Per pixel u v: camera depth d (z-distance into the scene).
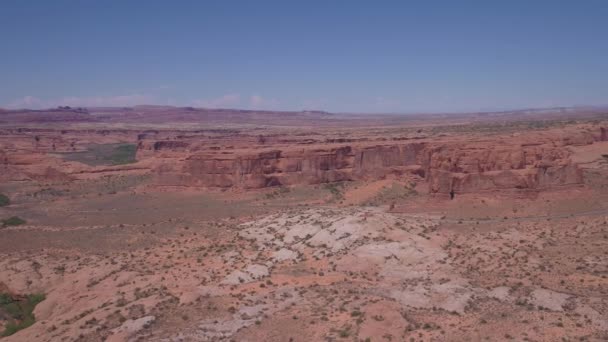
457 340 53.44
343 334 55.50
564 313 58.25
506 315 58.75
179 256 90.06
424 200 116.81
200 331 59.75
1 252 96.94
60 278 84.56
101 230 109.44
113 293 75.25
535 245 81.81
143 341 58.28
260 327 59.59
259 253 88.94
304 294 69.50
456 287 68.00
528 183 101.81
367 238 87.56
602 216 91.12
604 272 67.88
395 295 67.12
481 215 99.25
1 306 79.62
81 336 61.16
